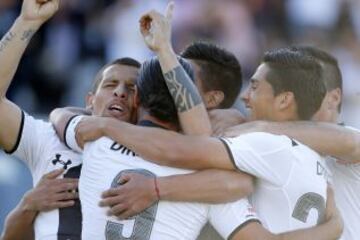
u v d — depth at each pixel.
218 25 37.03
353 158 16.03
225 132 15.87
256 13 37.97
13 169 27.27
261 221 15.45
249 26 37.59
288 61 16.05
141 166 15.16
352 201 16.53
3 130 16.31
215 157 15.09
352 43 38.28
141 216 14.98
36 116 33.28
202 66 17.27
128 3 36.41
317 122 16.02
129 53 35.72
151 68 15.50
